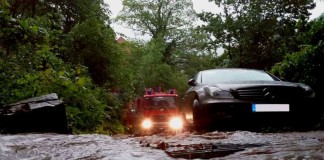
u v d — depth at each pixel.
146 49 36.81
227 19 21.33
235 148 2.78
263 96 5.29
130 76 15.92
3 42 6.73
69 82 6.89
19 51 6.94
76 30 13.17
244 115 5.25
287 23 20.69
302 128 5.34
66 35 12.93
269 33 20.78
